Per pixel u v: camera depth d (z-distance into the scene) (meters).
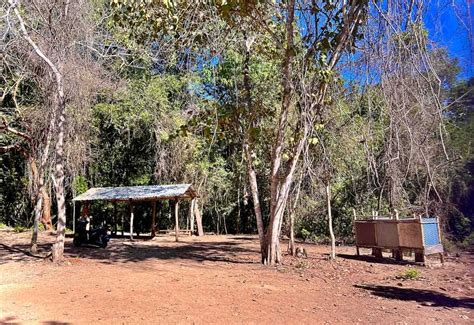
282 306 6.55
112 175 26.58
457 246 12.89
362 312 6.19
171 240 20.39
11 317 5.95
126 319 5.79
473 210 11.38
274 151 11.48
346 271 10.19
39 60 13.42
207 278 9.17
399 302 6.88
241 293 7.53
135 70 23.19
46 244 17.08
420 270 10.40
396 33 5.11
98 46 14.91
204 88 23.61
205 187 24.95
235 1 9.34
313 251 14.54
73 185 20.97
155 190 20.72
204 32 10.41
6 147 19.45
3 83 17.09
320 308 6.44
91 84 14.69
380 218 12.87
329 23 9.34
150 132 24.72
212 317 5.88
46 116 14.56
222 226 28.34
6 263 11.70
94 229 16.75
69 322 5.67
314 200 17.17
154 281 8.79
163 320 5.73
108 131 25.31
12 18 12.01
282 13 11.07
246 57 12.82
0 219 25.27
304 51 9.81
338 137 11.09
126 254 14.12
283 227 18.52
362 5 7.70
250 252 14.81
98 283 8.59
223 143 25.20
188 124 12.71
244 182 24.45
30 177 20.75
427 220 11.30
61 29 12.23
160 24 10.34
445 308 6.45
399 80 5.05
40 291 7.80
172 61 12.38
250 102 12.75
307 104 9.29
